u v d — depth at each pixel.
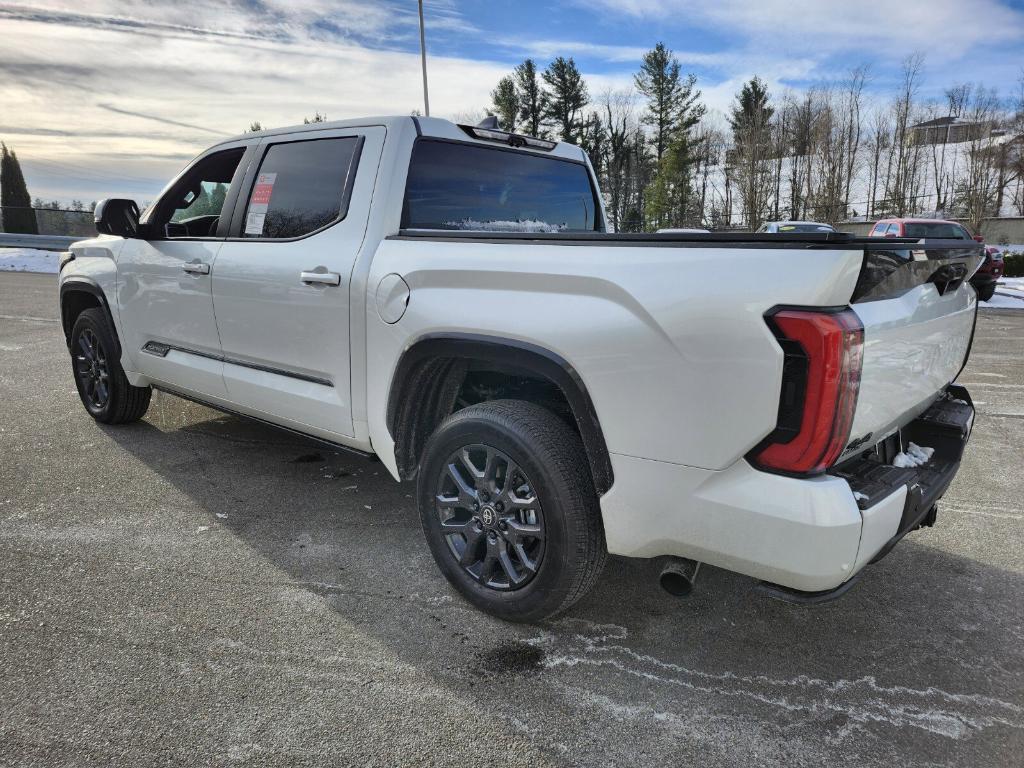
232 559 2.99
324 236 3.00
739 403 1.85
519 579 2.46
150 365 4.06
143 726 1.99
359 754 1.91
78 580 2.78
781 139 57.00
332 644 2.41
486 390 2.93
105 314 4.32
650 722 2.06
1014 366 7.98
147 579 2.80
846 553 1.82
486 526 2.51
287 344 3.14
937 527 3.49
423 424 2.83
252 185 3.39
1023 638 2.54
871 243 1.76
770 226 20.42
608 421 2.12
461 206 3.20
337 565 2.96
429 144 3.05
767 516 1.86
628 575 2.95
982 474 4.28
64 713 2.03
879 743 1.99
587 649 2.41
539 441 2.30
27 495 3.60
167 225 3.86
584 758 1.92
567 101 58.97
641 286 2.01
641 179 56.97
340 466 4.13
